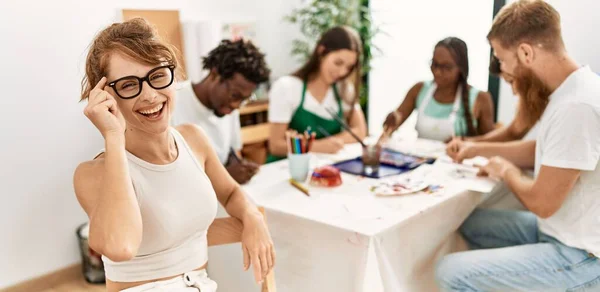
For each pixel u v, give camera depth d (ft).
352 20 10.41
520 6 4.29
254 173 5.31
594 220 4.01
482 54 7.63
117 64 2.90
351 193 4.68
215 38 8.75
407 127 7.90
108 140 2.85
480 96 6.66
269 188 4.90
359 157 6.02
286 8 11.30
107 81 2.95
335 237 3.86
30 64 6.81
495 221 5.18
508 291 4.19
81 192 3.04
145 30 3.03
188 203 3.28
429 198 4.48
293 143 4.96
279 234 4.31
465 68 6.48
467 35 7.84
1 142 6.71
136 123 3.05
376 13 9.88
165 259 3.27
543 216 4.21
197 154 3.77
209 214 3.42
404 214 4.07
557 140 3.98
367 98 10.57
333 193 4.69
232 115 6.35
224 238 3.80
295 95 6.78
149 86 2.94
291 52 11.61
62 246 7.59
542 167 4.11
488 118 6.72
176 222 3.22
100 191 2.79
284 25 11.36
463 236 5.41
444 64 6.45
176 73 3.23
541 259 4.14
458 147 5.82
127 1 8.00
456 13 7.97
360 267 3.73
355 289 3.82
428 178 5.09
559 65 4.18
